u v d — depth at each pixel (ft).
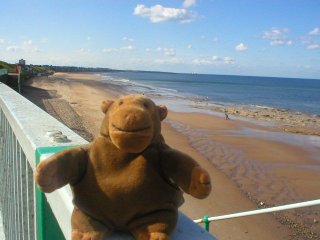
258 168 60.44
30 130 9.73
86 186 4.99
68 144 8.41
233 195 46.37
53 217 7.36
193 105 167.63
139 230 4.84
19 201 10.80
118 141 4.61
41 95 148.66
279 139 87.61
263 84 589.73
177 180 4.70
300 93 373.81
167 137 79.25
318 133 100.17
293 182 54.19
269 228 38.37
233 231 37.11
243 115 133.80
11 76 134.10
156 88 307.37
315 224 39.93
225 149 72.28
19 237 11.03
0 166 16.38
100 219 4.98
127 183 4.81
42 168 4.58
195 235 5.17
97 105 130.82
